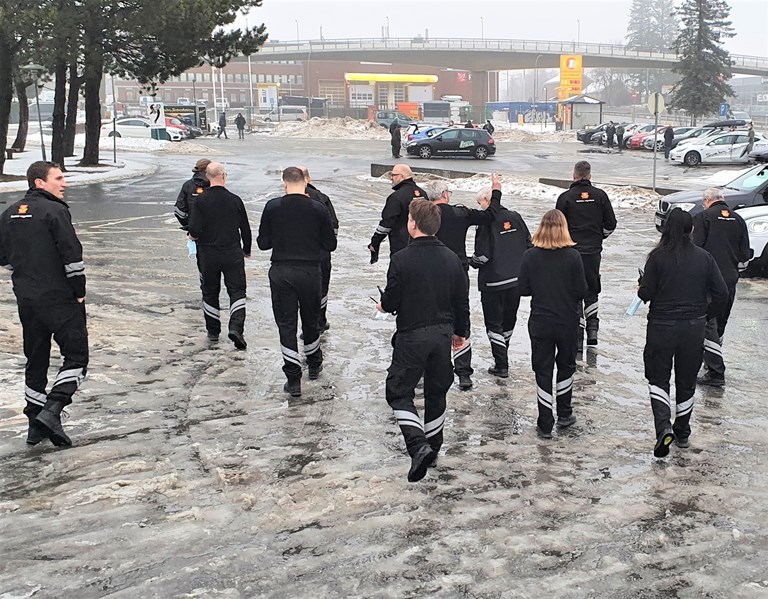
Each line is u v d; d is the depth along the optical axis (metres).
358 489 4.75
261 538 4.15
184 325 8.66
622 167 33.94
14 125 61.25
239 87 130.25
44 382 5.42
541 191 23.53
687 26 73.94
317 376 6.96
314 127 60.78
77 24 23.00
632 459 5.31
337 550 4.02
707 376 6.96
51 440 5.29
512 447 5.51
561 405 5.87
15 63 27.08
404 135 57.50
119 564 3.87
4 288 10.34
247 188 24.25
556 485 4.87
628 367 7.44
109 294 10.06
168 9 23.48
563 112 73.06
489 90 148.62
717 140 34.22
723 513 4.51
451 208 6.75
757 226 11.70
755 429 5.89
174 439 5.52
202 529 4.23
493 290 6.95
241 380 6.86
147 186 24.25
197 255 7.95
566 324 5.64
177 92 128.88
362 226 16.88
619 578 3.78
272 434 5.65
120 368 7.07
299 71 131.00
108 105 98.88
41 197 5.26
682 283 5.30
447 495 4.70
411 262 4.83
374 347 7.96
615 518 4.42
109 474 4.93
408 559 3.94
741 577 3.81
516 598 3.59
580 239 7.78
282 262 6.43
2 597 3.55
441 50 103.25
